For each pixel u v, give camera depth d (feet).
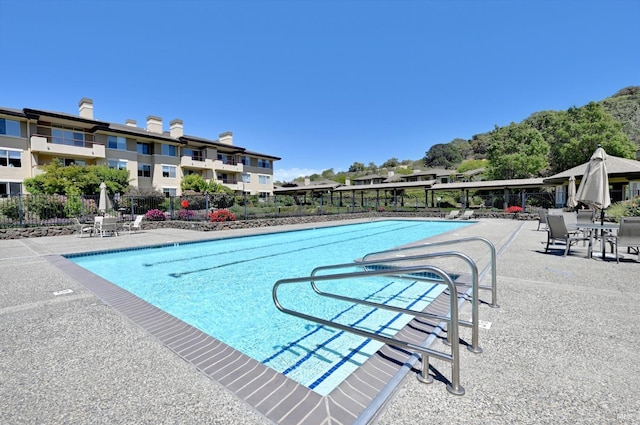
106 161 84.07
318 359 9.76
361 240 41.16
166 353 8.29
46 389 6.68
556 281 15.03
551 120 149.59
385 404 5.86
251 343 11.07
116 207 55.93
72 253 26.35
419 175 147.54
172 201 53.36
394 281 18.37
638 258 19.93
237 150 118.21
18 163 69.72
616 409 5.66
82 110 84.38
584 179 23.59
